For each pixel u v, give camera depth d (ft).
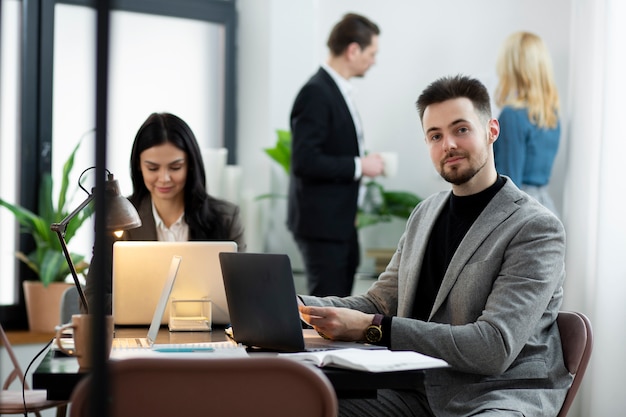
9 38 16.89
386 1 18.04
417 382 6.81
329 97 16.26
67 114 17.28
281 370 5.98
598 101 13.25
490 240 8.65
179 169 11.33
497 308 8.17
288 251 18.16
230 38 18.80
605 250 12.50
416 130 17.94
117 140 17.85
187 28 18.56
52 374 6.66
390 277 9.97
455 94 8.90
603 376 12.44
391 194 17.53
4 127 16.83
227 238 11.73
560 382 8.35
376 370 6.62
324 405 6.00
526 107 14.75
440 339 8.00
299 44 18.33
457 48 17.69
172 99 18.44
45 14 16.94
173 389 5.98
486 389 8.23
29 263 16.49
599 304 12.55
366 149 18.31
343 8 18.16
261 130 18.52
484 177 8.94
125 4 17.80
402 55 18.02
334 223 16.31
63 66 17.22
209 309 9.40
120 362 5.92
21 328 16.85
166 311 9.48
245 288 7.98
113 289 9.46
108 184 9.05
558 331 8.59
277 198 18.26
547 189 16.53
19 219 16.21
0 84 16.79
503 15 17.31
